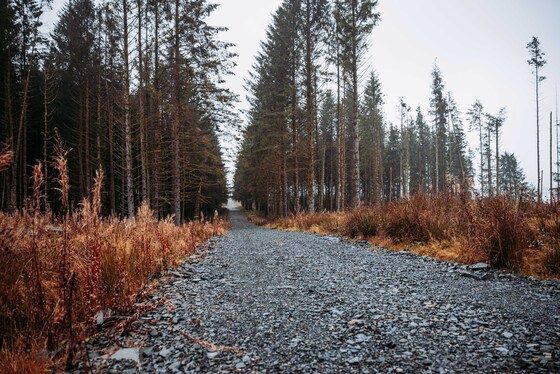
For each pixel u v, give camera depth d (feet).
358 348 8.37
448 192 29.71
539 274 15.28
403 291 13.67
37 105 79.05
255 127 89.30
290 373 7.14
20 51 70.64
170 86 52.47
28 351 7.82
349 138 124.16
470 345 8.23
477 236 18.84
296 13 69.77
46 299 9.33
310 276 17.16
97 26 71.51
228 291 14.44
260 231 56.29
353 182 53.42
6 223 10.56
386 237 28.12
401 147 143.13
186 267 20.06
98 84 76.23
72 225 12.30
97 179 11.66
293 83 75.92
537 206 24.29
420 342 8.58
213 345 8.71
